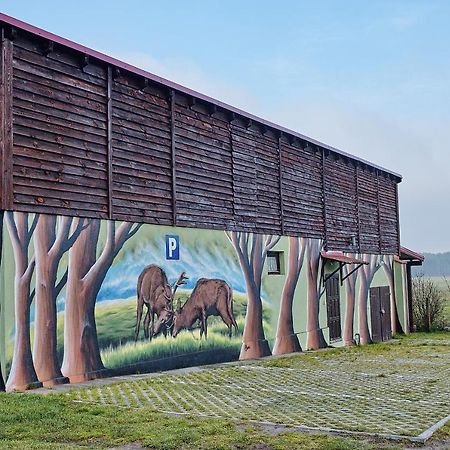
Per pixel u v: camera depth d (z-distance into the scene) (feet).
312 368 45.83
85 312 37.88
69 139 37.55
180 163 46.78
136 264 41.98
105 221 39.68
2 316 32.99
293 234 61.67
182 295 46.16
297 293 61.82
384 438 22.79
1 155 33.42
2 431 23.25
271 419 25.93
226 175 52.26
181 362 45.62
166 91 45.60
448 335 86.17
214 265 49.88
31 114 35.22
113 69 40.88
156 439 21.86
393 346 67.87
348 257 67.56
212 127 50.88
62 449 20.42
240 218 53.67
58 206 36.47
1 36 33.76
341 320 70.49
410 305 90.94
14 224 33.83
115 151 40.86
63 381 36.01
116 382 36.58
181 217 46.55
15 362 33.45
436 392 34.17
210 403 29.76
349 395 32.81
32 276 34.71
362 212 77.92
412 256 89.20
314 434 23.09
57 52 37.19
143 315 42.37
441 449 21.86
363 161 76.84
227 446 21.22
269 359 52.75
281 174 60.18
